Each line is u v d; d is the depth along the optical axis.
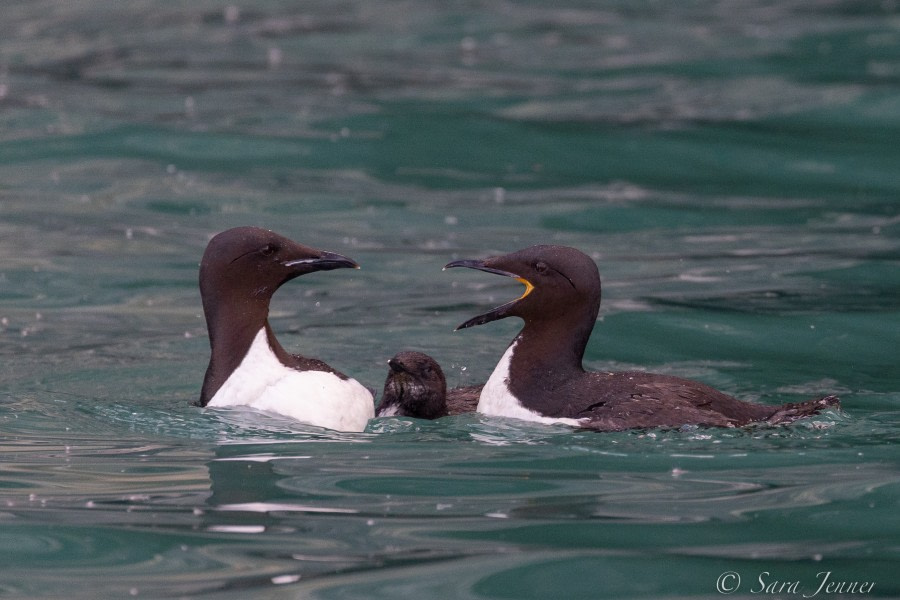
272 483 9.02
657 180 20.03
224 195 18.69
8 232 16.98
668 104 23.41
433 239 17.23
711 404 10.51
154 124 21.72
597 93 24.06
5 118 21.70
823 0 31.09
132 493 8.84
